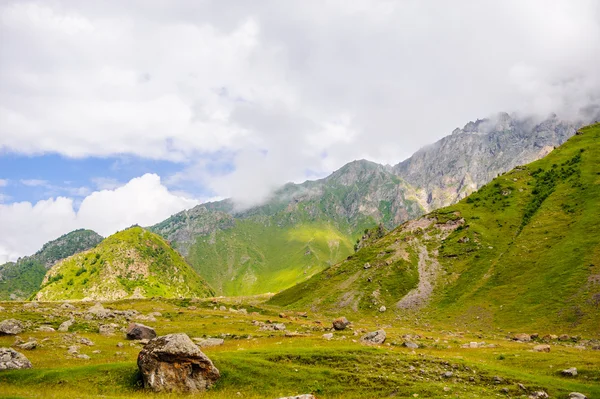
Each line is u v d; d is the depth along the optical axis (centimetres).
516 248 14775
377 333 7069
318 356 5216
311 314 14900
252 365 4725
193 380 4262
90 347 5906
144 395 3944
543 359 5706
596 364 5172
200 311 12444
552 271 11950
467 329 10950
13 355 4503
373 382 4356
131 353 5688
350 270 19012
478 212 19712
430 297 14475
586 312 9338
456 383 4438
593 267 10925
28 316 8188
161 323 9238
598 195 14975
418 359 5259
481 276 14312
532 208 17550
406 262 17525
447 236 18750
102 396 3606
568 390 4212
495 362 5775
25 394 3488
